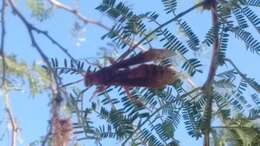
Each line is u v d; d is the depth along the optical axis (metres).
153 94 0.89
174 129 0.88
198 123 0.89
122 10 0.90
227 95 0.89
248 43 0.89
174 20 0.89
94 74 0.87
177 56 0.87
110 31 0.90
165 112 0.89
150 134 0.89
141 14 0.89
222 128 0.90
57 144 0.89
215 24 0.89
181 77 0.87
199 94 0.89
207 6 0.89
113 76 0.86
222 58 0.89
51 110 0.90
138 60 0.86
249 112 0.91
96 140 0.89
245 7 0.89
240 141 0.91
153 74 0.86
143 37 0.89
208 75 0.89
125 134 0.89
